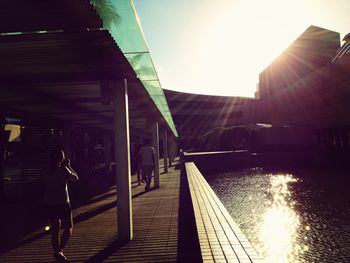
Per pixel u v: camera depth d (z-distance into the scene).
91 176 19.03
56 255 4.27
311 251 8.79
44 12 3.01
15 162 25.50
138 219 7.34
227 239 4.46
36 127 12.02
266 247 9.37
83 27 3.37
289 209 14.84
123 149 5.71
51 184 4.33
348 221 12.08
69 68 4.82
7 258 4.93
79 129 15.44
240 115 86.81
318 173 31.70
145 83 7.41
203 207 7.05
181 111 87.00
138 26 4.82
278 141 47.03
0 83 5.21
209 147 58.25
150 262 4.51
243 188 22.41
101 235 6.03
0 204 10.23
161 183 14.74
